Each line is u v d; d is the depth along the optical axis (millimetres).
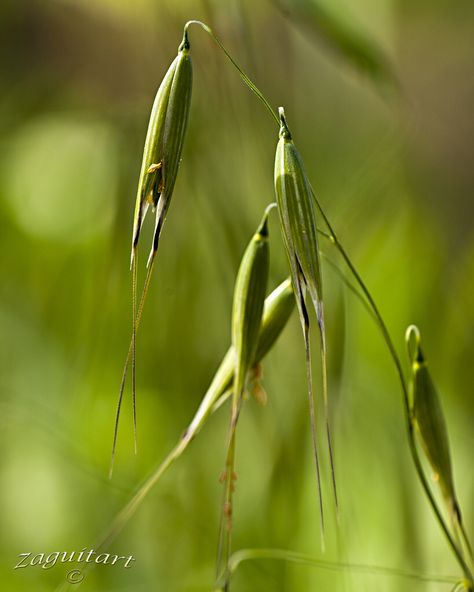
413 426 351
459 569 413
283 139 327
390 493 412
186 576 407
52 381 439
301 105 436
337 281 406
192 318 415
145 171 322
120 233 417
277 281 401
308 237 326
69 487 422
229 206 400
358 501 411
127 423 425
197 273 414
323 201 429
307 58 439
